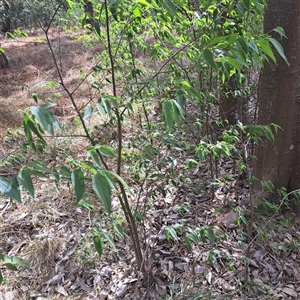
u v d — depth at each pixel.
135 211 1.80
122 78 2.73
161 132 2.00
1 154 3.17
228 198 2.67
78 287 2.07
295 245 2.05
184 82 1.06
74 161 0.85
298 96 2.19
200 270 2.06
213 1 1.59
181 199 2.70
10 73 6.16
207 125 2.53
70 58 6.53
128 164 3.00
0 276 0.75
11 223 2.62
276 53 2.08
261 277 2.01
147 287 1.94
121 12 1.34
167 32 2.09
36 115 0.75
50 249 2.30
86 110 0.97
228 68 1.04
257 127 1.64
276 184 2.40
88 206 1.16
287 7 1.93
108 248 2.26
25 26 7.53
